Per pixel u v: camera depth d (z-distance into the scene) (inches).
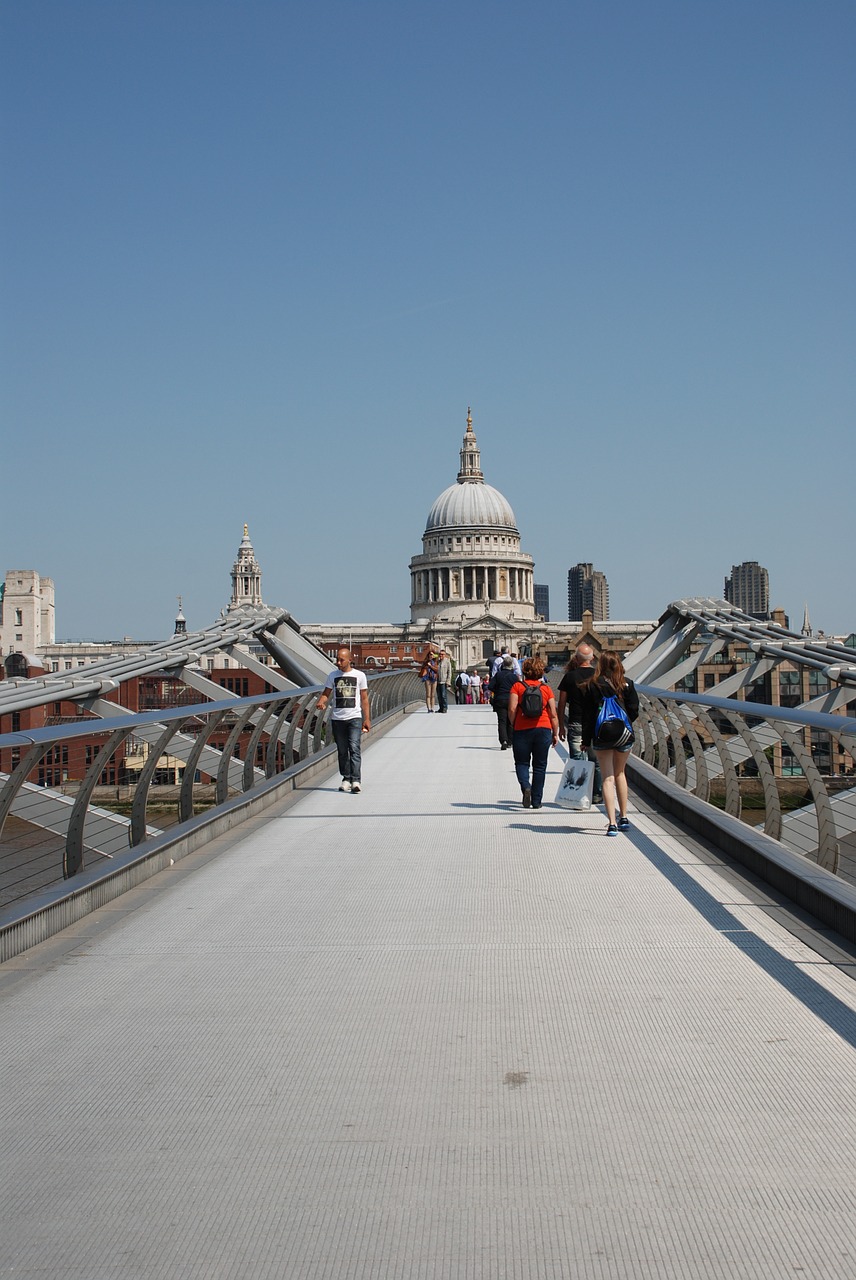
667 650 2255.2
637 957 381.1
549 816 692.7
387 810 727.1
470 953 388.8
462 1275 199.9
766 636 1862.7
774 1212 218.5
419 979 361.4
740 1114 260.5
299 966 376.8
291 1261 205.0
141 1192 229.9
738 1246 207.3
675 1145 245.9
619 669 622.5
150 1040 311.6
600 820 672.4
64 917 426.9
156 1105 270.2
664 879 500.4
